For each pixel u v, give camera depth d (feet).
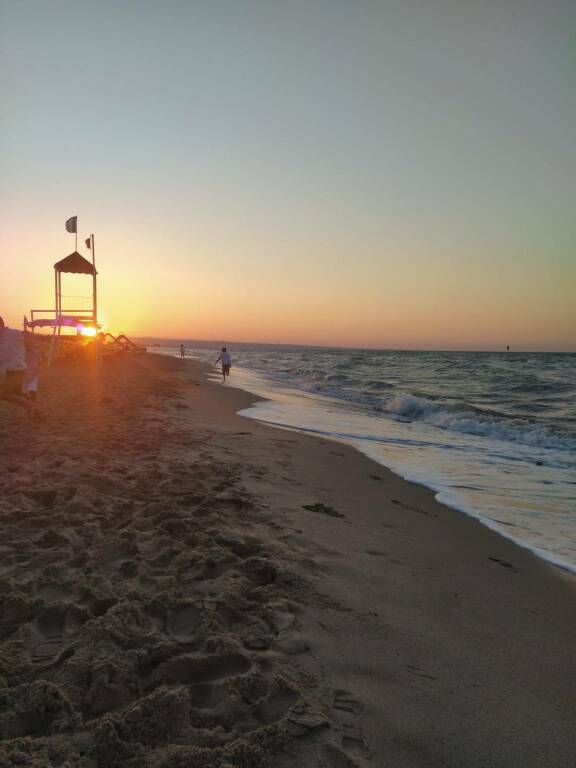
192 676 7.83
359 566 12.88
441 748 6.83
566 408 60.18
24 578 10.57
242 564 11.71
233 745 6.34
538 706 7.98
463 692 8.16
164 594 9.95
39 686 7.04
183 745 6.32
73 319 92.84
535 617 11.26
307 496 18.94
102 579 10.52
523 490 23.18
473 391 82.17
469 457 30.58
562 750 7.02
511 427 40.27
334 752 6.48
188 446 25.59
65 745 6.22
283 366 160.25
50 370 82.17
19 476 17.85
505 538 16.79
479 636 10.11
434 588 12.18
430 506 20.12
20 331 29.58
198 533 13.28
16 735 6.45
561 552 15.71
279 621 9.57
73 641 8.35
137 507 15.33
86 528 13.16
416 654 9.14
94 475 17.90
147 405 42.52
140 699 7.10
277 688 7.57
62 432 26.99
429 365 176.96
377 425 42.96
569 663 9.39
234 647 8.41
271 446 28.37
